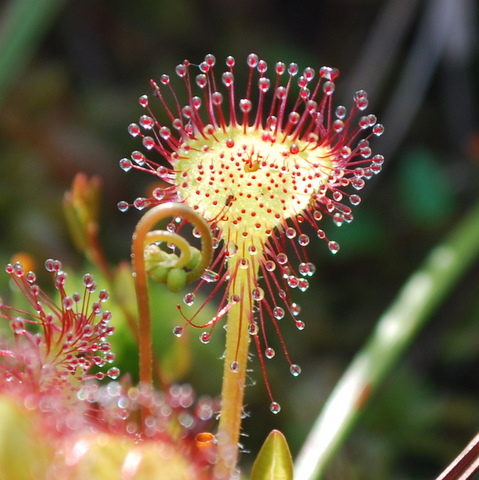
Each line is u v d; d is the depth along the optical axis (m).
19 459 0.10
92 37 0.26
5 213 0.21
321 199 0.11
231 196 0.11
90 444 0.10
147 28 0.27
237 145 0.11
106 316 0.11
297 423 0.19
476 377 0.22
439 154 0.26
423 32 0.22
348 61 0.27
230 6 0.27
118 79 0.26
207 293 0.20
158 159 0.24
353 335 0.22
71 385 0.11
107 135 0.24
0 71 0.18
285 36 0.28
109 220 0.23
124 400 0.11
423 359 0.22
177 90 0.25
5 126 0.23
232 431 0.11
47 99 0.24
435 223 0.24
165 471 0.10
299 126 0.11
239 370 0.11
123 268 0.13
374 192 0.25
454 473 0.11
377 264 0.24
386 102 0.26
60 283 0.11
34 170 0.22
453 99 0.25
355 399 0.13
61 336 0.11
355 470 0.18
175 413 0.11
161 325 0.13
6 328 0.13
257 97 0.25
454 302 0.23
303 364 0.21
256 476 0.11
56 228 0.21
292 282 0.11
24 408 0.10
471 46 0.24
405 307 0.15
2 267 0.20
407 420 0.20
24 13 0.18
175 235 0.11
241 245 0.11
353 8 0.28
